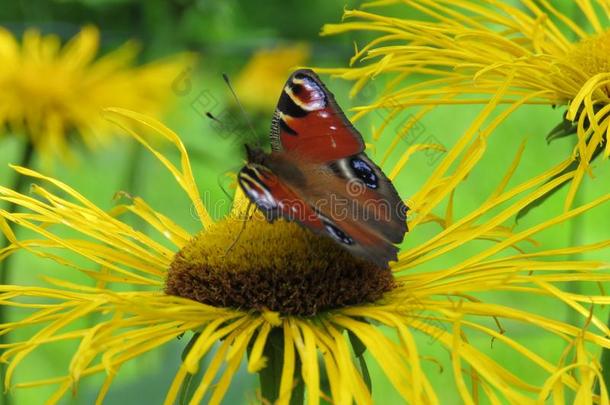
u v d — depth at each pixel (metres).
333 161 0.77
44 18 1.18
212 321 0.77
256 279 0.77
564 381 0.75
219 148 1.09
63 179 1.18
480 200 1.31
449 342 0.76
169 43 1.04
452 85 0.82
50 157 0.95
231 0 1.12
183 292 0.78
